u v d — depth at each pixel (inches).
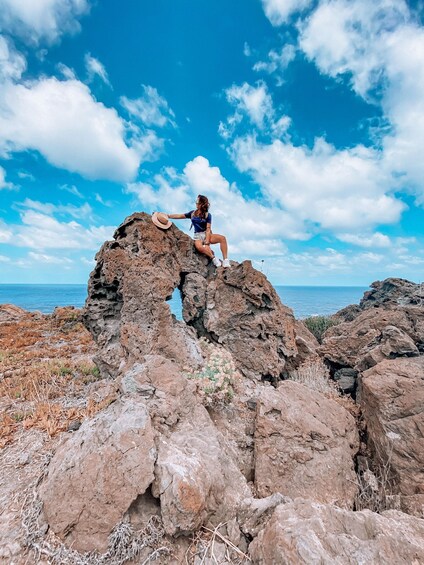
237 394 260.2
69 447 160.2
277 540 112.1
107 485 133.8
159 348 265.6
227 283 316.5
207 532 138.6
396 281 888.3
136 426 155.9
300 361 371.2
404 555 105.7
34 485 154.0
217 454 169.9
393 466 183.5
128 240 299.6
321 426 201.0
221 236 327.9
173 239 316.8
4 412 250.7
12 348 506.6
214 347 303.3
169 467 140.4
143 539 127.5
